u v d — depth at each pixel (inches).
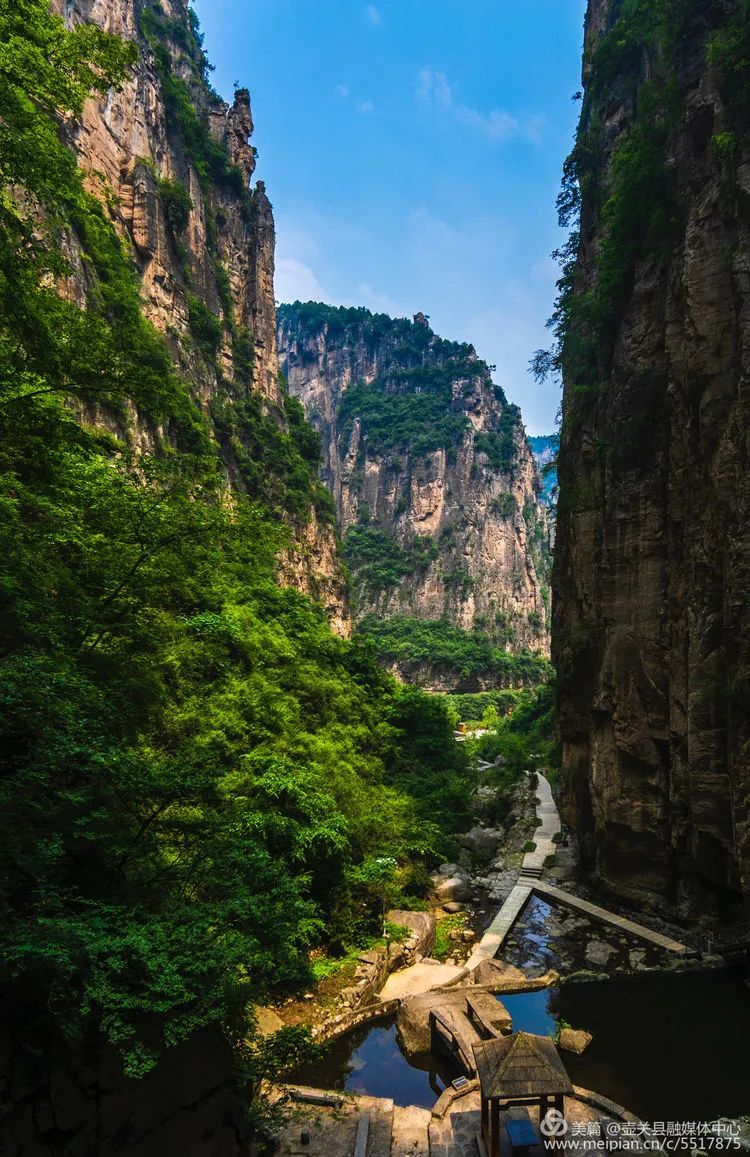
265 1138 447.5
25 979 299.4
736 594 757.3
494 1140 485.1
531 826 1541.6
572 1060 661.3
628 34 1246.3
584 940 946.7
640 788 1011.9
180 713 820.6
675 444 961.5
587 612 1234.6
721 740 828.6
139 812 453.7
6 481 474.9
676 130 1014.4
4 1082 287.1
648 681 1001.5
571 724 1254.9
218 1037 376.8
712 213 879.1
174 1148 340.8
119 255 1662.2
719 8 970.7
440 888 1101.7
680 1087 620.4
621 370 1088.8
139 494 588.7
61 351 437.1
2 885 299.9
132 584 567.5
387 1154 512.1
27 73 404.2
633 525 1043.3
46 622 459.2
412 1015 713.6
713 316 863.7
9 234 410.0
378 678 1904.5
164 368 1620.3
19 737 387.9
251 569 1761.8
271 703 1017.5
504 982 802.2
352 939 853.2
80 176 506.0
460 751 1936.5
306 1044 425.7
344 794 984.9
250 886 420.8
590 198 1401.3
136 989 313.6
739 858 751.7
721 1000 776.9
